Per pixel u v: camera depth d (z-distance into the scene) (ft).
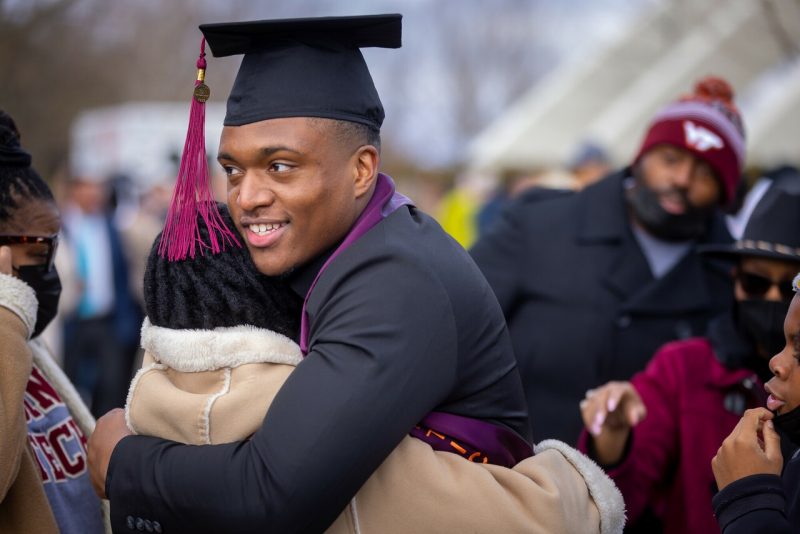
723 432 9.35
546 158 58.13
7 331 7.08
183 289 6.58
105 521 8.21
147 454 6.38
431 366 6.31
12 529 7.15
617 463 8.96
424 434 6.63
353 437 6.06
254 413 6.32
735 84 42.47
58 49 37.58
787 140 37.06
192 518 6.17
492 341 6.79
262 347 6.51
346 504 6.22
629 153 46.70
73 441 8.09
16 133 7.94
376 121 6.83
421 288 6.37
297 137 6.43
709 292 11.70
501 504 6.36
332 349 6.23
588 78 59.36
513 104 127.24
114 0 45.73
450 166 76.74
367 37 6.72
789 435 7.22
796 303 7.08
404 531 6.34
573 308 11.52
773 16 17.63
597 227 11.73
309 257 6.64
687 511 9.31
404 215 6.80
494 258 11.95
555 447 7.18
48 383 8.20
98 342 24.72
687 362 9.62
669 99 47.29
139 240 25.41
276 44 6.68
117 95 55.01
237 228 6.71
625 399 8.81
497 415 6.87
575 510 6.71
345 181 6.59
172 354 6.50
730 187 11.58
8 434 6.81
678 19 35.09
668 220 11.48
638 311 11.42
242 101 6.61
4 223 7.66
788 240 8.89
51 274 7.98
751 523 6.72
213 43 6.86
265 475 6.03
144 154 43.60
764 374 9.27
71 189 27.86
